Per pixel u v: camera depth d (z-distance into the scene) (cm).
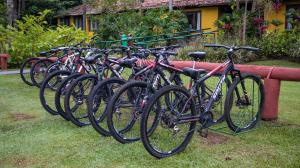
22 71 786
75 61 575
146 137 353
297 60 1124
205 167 343
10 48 1144
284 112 539
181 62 534
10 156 375
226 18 1312
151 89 393
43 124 486
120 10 1633
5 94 692
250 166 344
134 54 479
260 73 482
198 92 399
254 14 1301
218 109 475
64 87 482
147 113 351
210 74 413
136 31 1389
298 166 343
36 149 393
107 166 348
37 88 754
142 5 1797
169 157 366
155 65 416
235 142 409
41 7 2580
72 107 467
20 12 2456
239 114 473
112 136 409
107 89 434
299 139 416
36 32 1172
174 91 364
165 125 379
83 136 434
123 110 432
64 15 2484
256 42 1197
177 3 1697
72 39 1200
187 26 1551
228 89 429
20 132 452
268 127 461
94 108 437
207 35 1319
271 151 380
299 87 761
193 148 390
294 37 1171
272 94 480
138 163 354
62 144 407
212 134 436
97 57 482
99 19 1576
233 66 432
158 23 1420
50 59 759
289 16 1286
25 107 585
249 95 463
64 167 347
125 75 480
